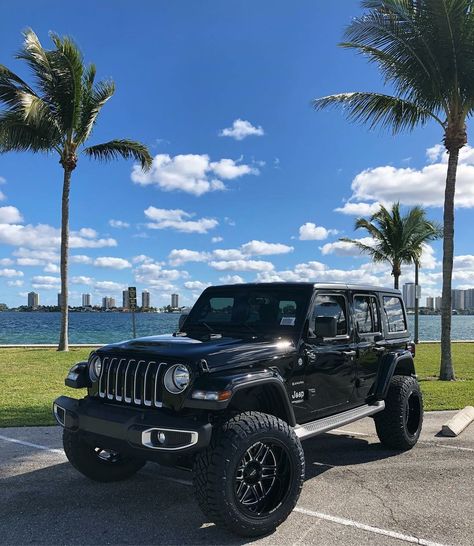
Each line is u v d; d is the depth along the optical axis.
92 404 4.34
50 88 18.00
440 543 3.72
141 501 4.51
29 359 15.99
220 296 5.62
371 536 3.82
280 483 3.99
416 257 27.89
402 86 12.91
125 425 3.88
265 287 5.33
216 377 3.93
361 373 5.66
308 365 4.80
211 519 3.73
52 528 3.95
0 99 17.09
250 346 4.40
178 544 3.70
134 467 5.05
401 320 6.91
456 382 12.54
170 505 4.42
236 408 4.34
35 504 4.42
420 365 16.69
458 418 7.41
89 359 4.66
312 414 4.86
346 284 5.70
